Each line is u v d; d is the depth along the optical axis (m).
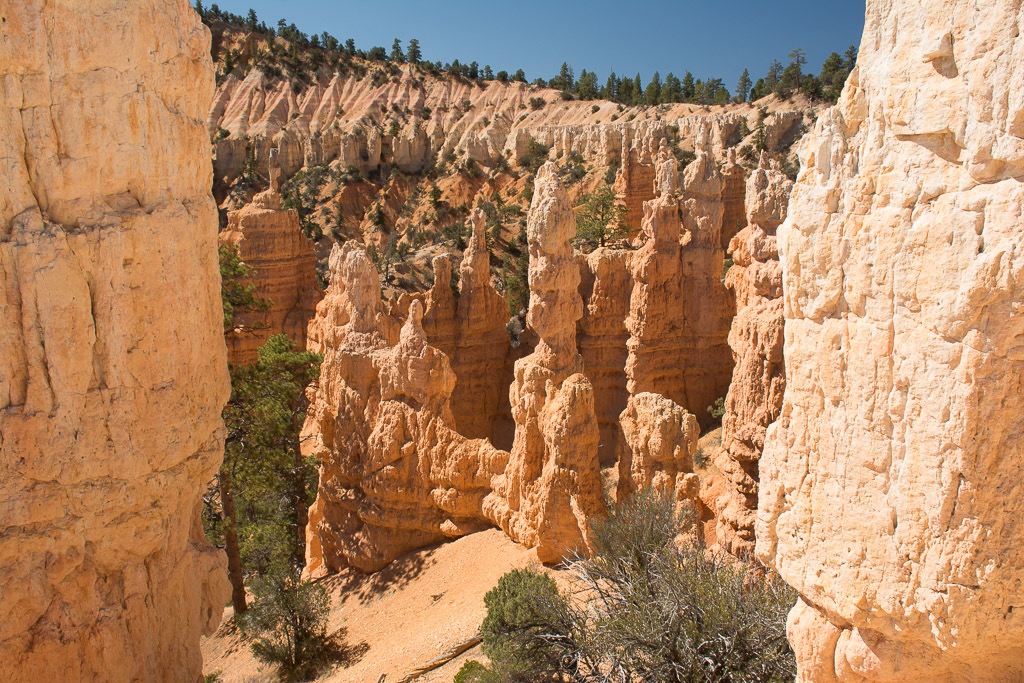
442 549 22.62
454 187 124.69
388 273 75.81
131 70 9.12
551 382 20.72
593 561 16.98
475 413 36.03
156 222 9.48
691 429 19.47
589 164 113.25
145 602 10.19
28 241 8.57
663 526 16.56
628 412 20.58
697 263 36.50
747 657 13.18
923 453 6.74
